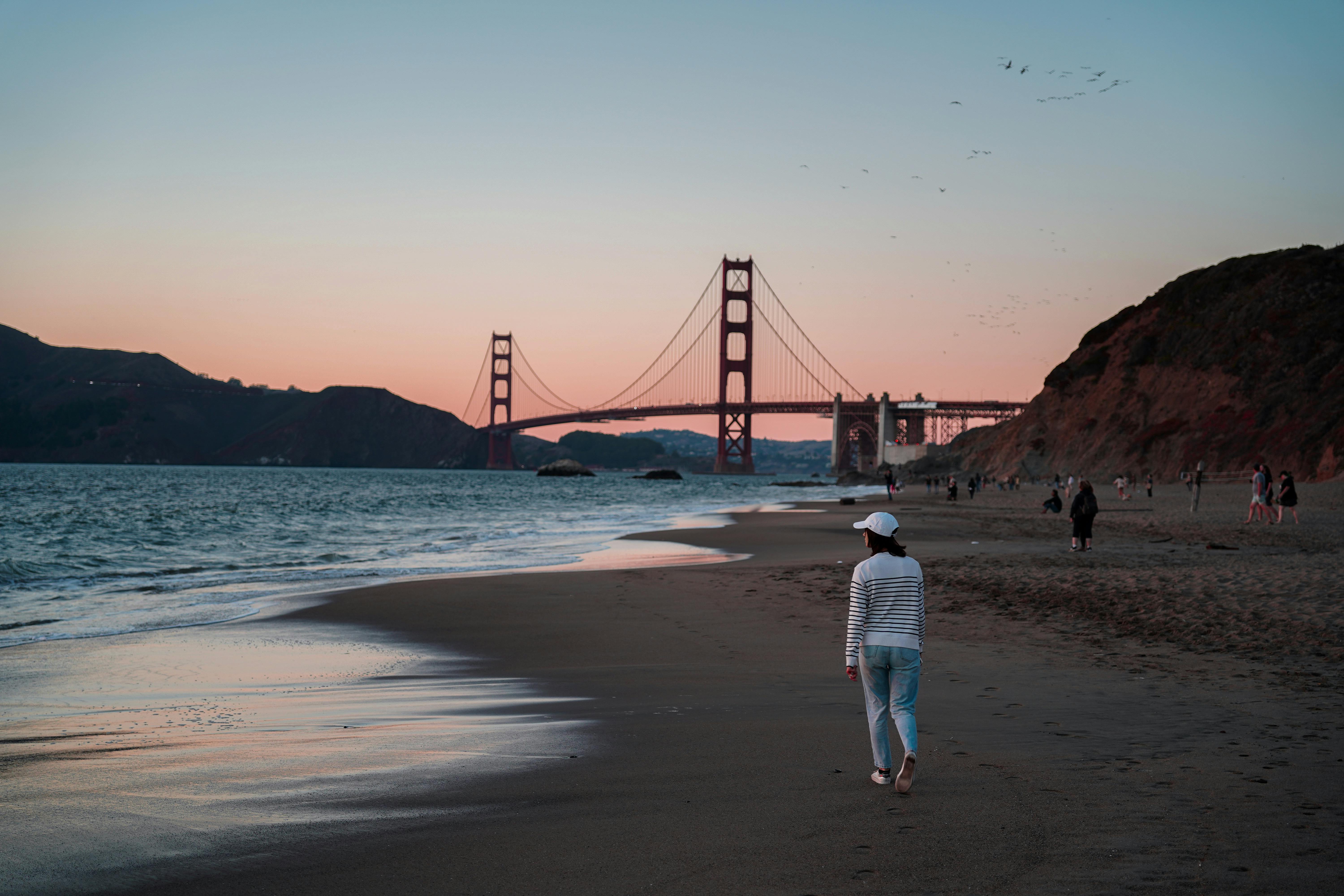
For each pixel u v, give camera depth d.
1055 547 19.61
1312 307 69.94
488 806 4.38
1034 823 4.11
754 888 3.45
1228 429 66.56
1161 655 8.42
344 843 3.90
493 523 37.25
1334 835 3.93
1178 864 3.63
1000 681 7.37
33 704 7.21
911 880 3.51
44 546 25.53
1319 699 6.66
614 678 7.93
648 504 61.06
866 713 6.29
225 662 9.08
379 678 8.23
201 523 35.88
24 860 3.69
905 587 4.83
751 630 10.45
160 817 4.22
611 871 3.61
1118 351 84.50
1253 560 15.11
